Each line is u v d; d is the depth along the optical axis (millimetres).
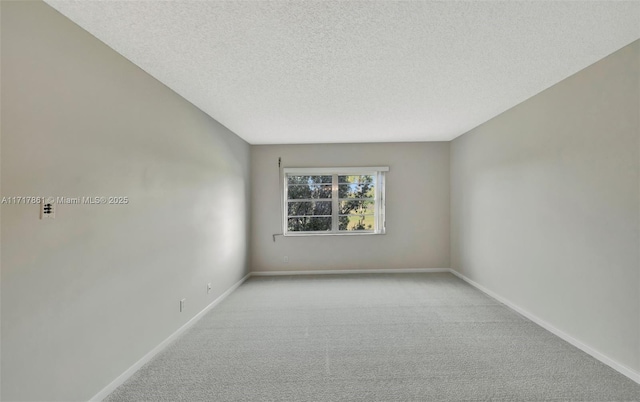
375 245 5605
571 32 2016
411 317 3432
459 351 2637
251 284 4875
